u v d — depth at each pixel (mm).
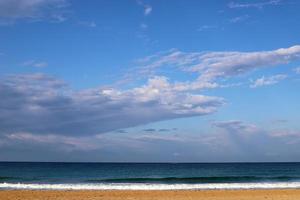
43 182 43625
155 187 35281
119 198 25828
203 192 29891
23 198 25125
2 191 29172
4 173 69625
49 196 26281
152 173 74812
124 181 45906
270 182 43656
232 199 25906
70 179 50656
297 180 48500
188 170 89188
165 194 28312
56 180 47969
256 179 49750
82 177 58125
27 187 34688
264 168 104375
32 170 84000
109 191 30328
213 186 36375
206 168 104188
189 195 27812
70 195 27000
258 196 27516
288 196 27625
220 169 96688
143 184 39375
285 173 73125
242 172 78062
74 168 101125
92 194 27781
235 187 35750
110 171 82625
